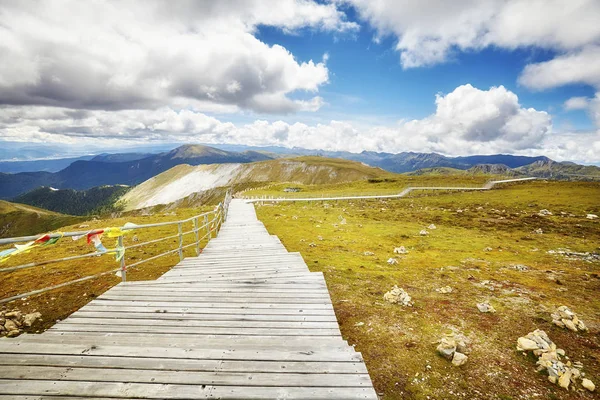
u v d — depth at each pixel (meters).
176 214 37.16
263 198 72.94
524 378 6.05
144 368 4.16
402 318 8.64
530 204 49.31
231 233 20.73
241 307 6.79
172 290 7.91
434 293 10.88
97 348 4.55
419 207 52.34
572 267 16.11
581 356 6.95
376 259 15.98
